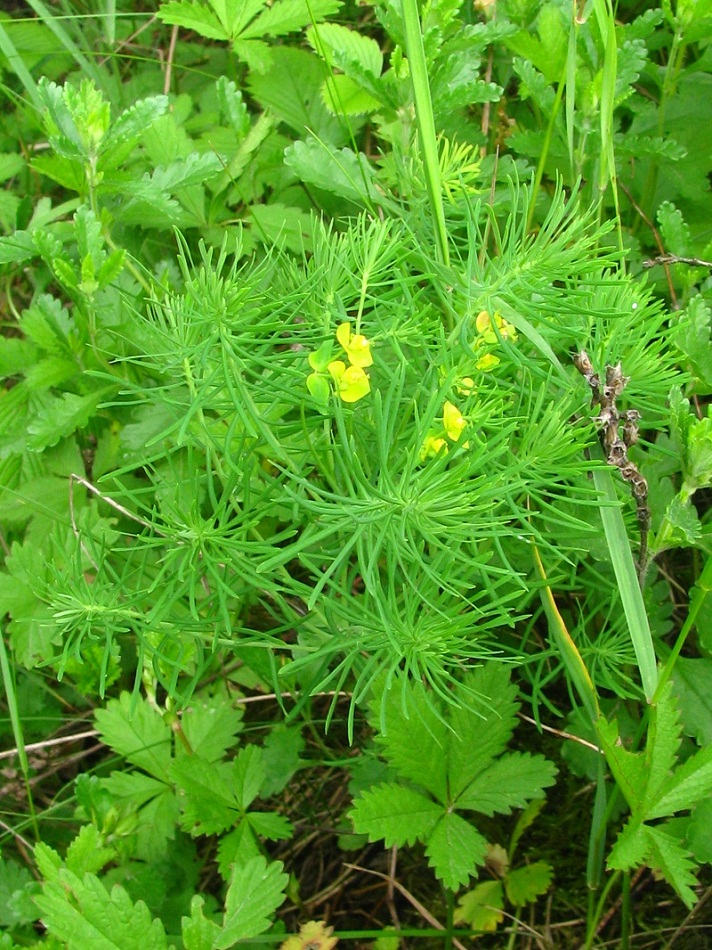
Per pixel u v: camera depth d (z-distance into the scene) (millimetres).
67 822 419
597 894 388
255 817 367
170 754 387
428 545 342
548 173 459
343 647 304
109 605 309
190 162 421
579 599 403
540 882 383
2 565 452
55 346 421
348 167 426
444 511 272
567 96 359
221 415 323
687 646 410
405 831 338
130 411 432
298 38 575
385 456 269
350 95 482
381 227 301
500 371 318
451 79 395
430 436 281
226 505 303
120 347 427
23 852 406
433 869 405
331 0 487
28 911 343
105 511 436
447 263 312
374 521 270
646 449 408
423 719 328
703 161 462
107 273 388
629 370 321
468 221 306
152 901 360
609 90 346
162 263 454
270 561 264
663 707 307
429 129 302
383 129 459
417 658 305
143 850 371
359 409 321
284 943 352
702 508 442
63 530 416
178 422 281
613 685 358
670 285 416
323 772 418
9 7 668
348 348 270
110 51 593
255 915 316
